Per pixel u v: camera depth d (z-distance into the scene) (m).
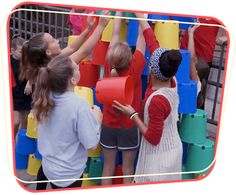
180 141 1.96
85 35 2.04
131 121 1.99
